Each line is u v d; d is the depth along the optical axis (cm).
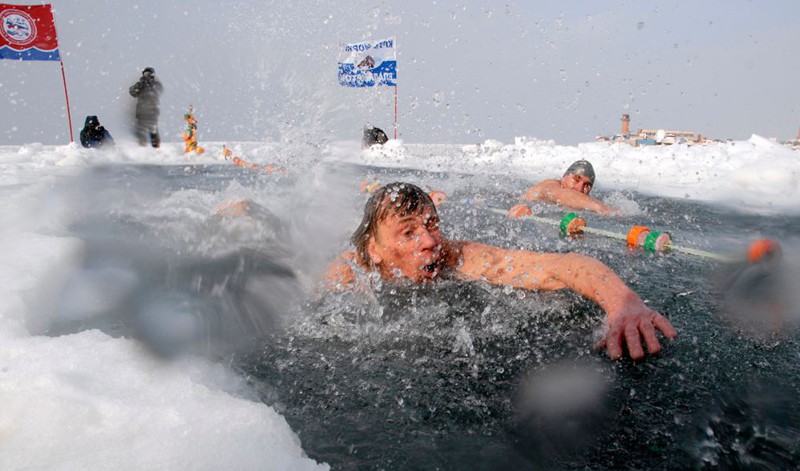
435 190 529
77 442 103
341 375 136
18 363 131
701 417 111
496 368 138
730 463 96
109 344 146
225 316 178
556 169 733
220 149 1120
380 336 162
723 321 167
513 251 210
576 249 281
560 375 133
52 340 147
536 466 97
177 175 661
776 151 649
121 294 196
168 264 239
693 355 142
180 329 164
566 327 165
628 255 263
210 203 405
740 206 439
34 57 1030
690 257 257
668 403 118
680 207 435
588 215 399
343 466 98
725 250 272
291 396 125
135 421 109
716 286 205
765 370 133
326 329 169
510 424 111
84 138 1023
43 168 722
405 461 99
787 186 517
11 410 112
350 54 908
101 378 126
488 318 173
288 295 203
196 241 282
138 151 1006
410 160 861
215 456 98
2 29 992
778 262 235
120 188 500
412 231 197
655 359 140
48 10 1022
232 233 300
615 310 157
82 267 227
